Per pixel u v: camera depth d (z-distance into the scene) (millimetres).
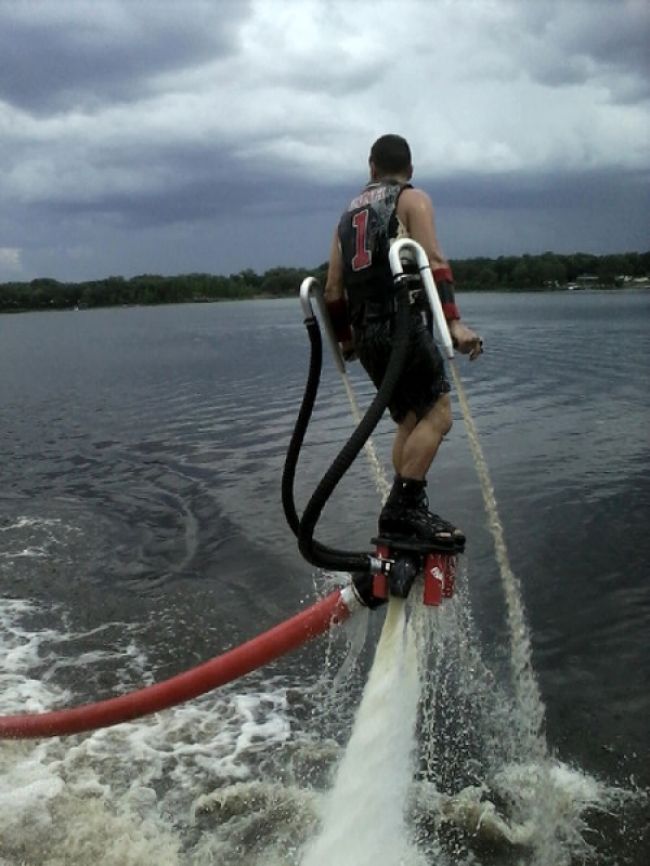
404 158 4551
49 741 5867
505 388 18969
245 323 63625
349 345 4898
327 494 4039
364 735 4453
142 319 81375
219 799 5246
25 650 7246
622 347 27641
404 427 4504
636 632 6867
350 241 4484
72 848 4852
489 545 8719
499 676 6430
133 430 16875
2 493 12234
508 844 4852
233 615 7773
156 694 4750
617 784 5230
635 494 10086
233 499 11078
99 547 9719
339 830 4508
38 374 29906
